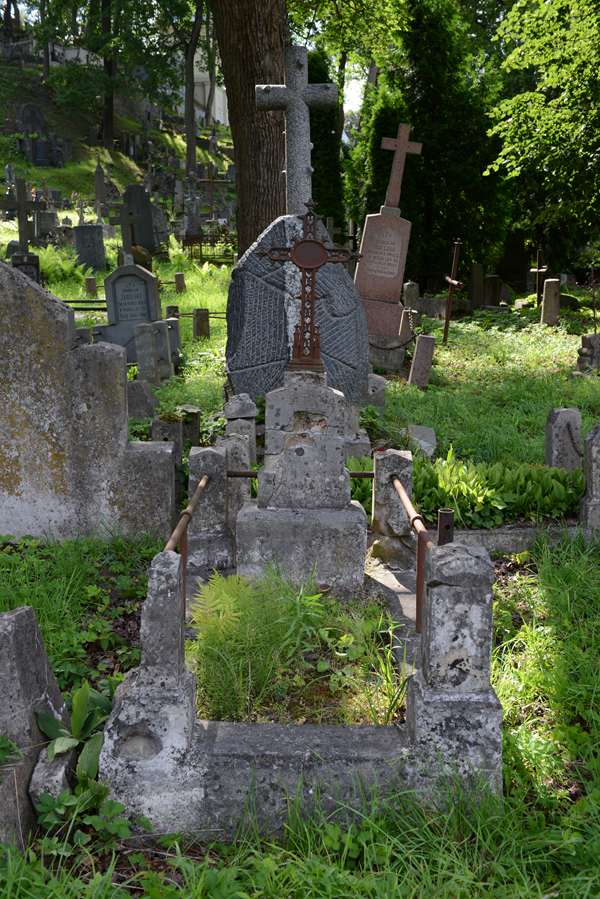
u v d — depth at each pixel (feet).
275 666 14.33
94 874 9.78
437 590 11.10
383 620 16.43
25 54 197.26
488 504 22.22
